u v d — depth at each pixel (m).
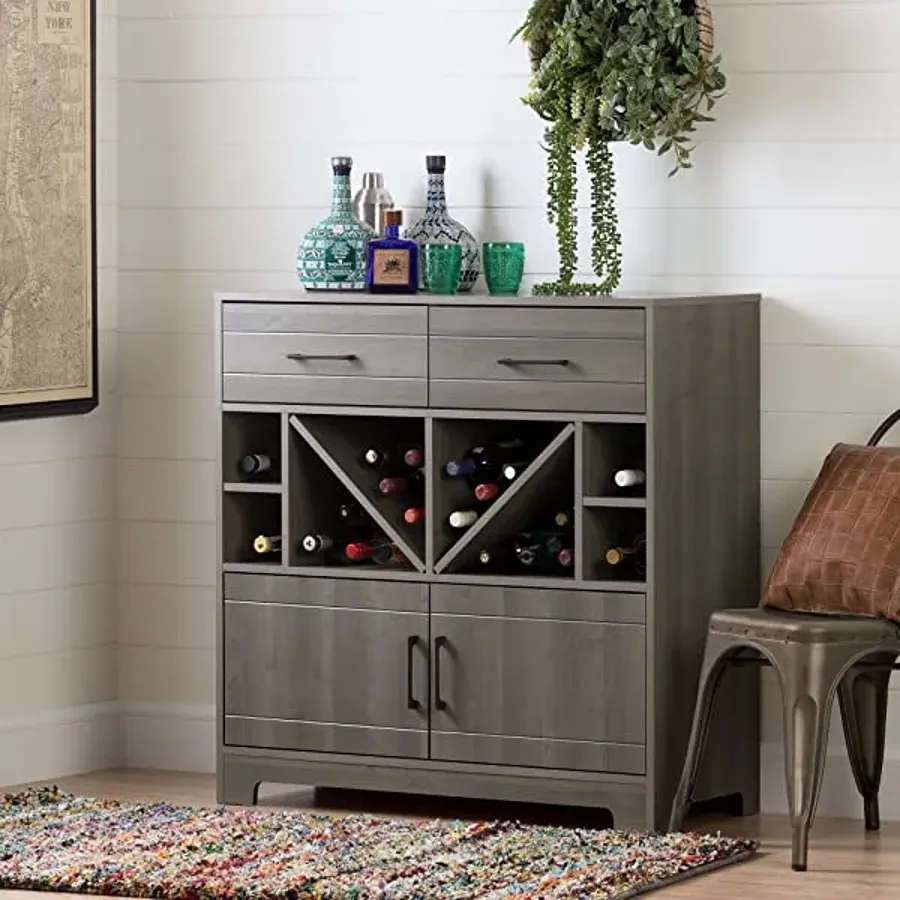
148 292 7.96
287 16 7.75
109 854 6.46
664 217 7.35
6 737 7.66
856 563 6.57
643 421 6.68
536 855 6.43
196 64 7.86
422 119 7.61
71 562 7.89
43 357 7.65
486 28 7.52
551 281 7.50
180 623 7.98
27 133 7.56
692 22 6.97
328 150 7.73
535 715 6.88
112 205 7.96
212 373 7.91
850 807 7.20
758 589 7.28
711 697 6.65
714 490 7.02
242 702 7.28
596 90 7.08
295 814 7.03
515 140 7.51
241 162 7.84
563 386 6.78
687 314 6.82
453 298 6.89
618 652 6.77
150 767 8.00
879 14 7.12
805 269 7.23
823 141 7.18
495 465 7.04
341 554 7.28
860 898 6.12
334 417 7.23
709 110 7.27
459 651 6.97
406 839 6.63
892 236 7.14
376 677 7.09
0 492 7.63
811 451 7.25
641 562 6.84
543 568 6.97
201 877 6.17
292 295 7.13
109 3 7.92
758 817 7.21
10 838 6.66
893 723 7.16
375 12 7.64
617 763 6.79
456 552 6.95
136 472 8.00
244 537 7.36
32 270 7.59
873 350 7.18
